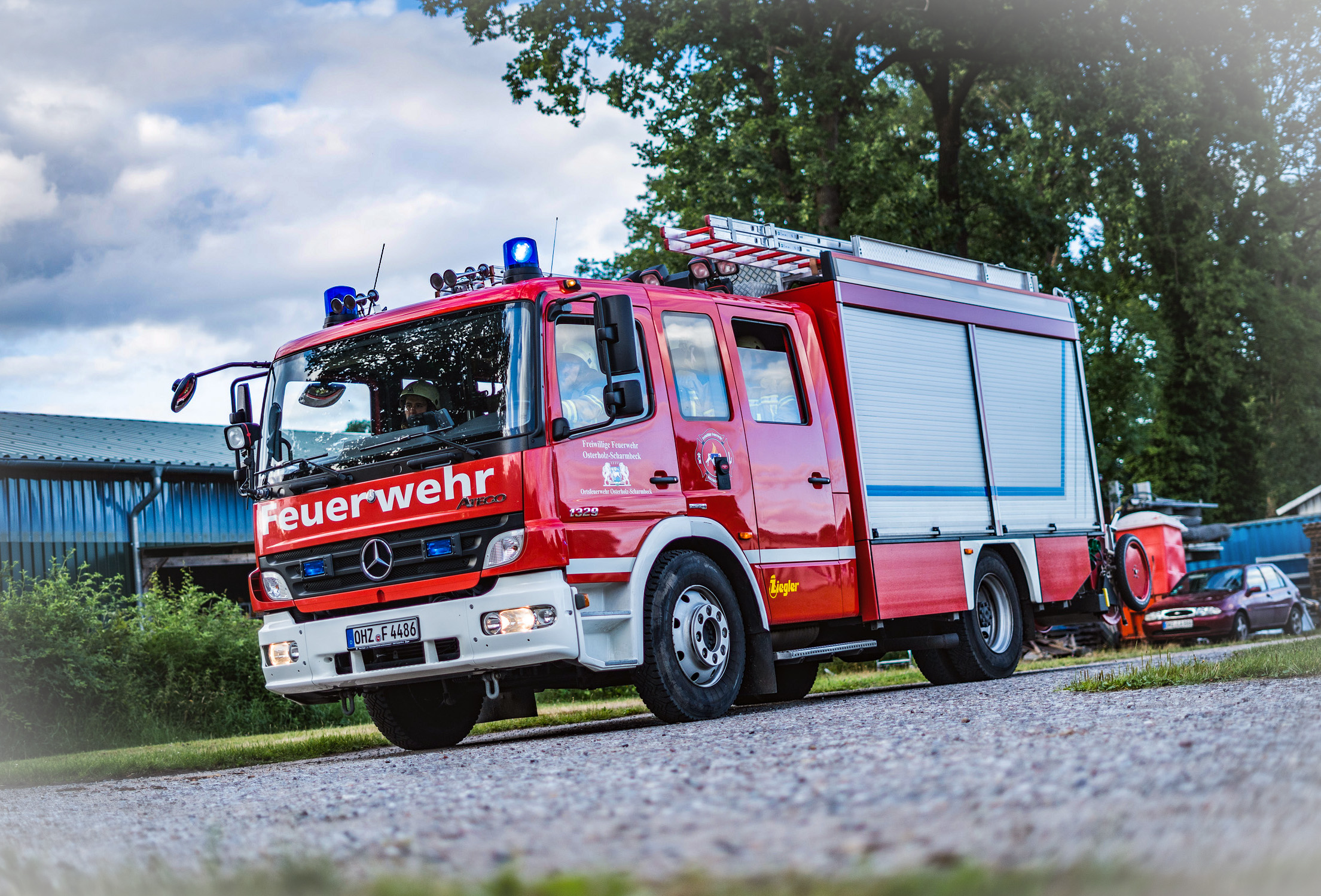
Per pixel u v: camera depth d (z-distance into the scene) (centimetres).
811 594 945
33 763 1001
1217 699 632
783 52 2523
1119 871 223
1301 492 4866
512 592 766
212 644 1639
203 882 278
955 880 219
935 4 2488
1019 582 1218
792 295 1054
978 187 2777
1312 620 2941
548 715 1266
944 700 824
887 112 2764
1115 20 2567
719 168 2472
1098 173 2642
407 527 802
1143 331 3812
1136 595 1364
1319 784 322
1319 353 4244
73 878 305
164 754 970
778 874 247
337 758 918
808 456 972
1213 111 3005
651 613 819
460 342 812
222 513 2523
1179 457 4394
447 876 281
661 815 353
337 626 826
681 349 883
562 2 2533
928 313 1134
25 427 2461
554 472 773
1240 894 204
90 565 2288
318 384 864
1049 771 383
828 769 439
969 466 1157
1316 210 4338
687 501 852
